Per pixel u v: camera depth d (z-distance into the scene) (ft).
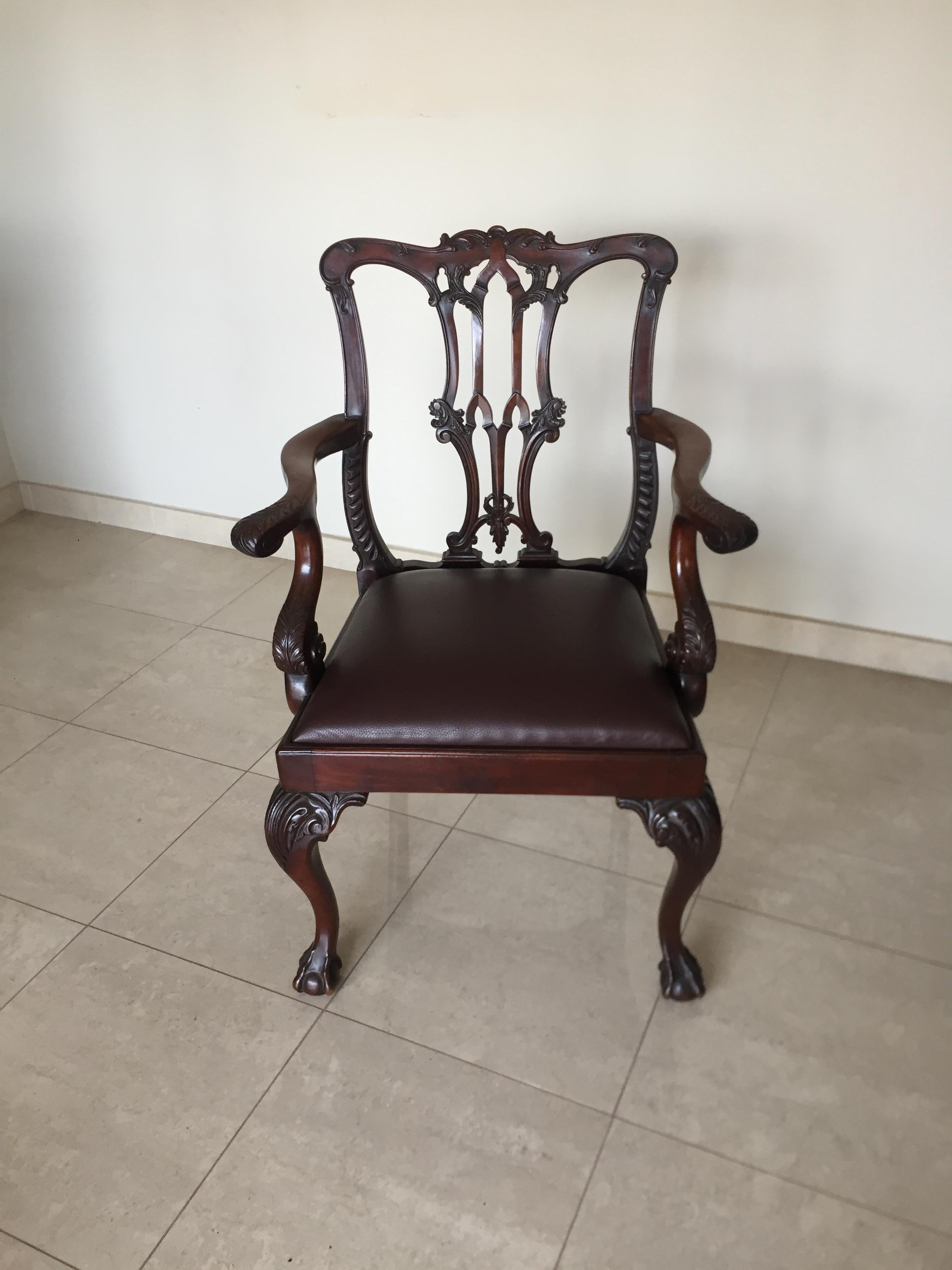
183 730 6.37
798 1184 3.85
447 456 7.30
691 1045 4.37
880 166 5.55
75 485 8.93
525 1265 3.62
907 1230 3.70
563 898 5.12
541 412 4.91
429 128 6.34
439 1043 4.41
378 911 5.06
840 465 6.35
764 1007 4.54
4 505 9.03
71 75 7.05
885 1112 4.09
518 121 6.13
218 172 7.02
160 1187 3.89
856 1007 4.53
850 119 5.49
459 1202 3.82
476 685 4.04
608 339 6.50
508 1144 4.01
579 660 4.16
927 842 5.40
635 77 5.78
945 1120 4.06
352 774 4.02
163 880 5.27
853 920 4.96
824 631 6.85
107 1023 4.52
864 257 5.79
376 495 7.70
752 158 5.76
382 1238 3.71
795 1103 4.13
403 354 7.08
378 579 5.08
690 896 4.33
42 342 8.27
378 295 6.94
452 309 4.80
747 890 5.14
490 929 4.95
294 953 4.86
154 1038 4.46
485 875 5.27
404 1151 3.99
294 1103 4.17
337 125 6.55
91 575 8.14
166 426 8.25
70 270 7.84
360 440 4.89
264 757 6.14
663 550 7.07
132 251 7.57
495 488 5.05
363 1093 4.21
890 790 5.76
